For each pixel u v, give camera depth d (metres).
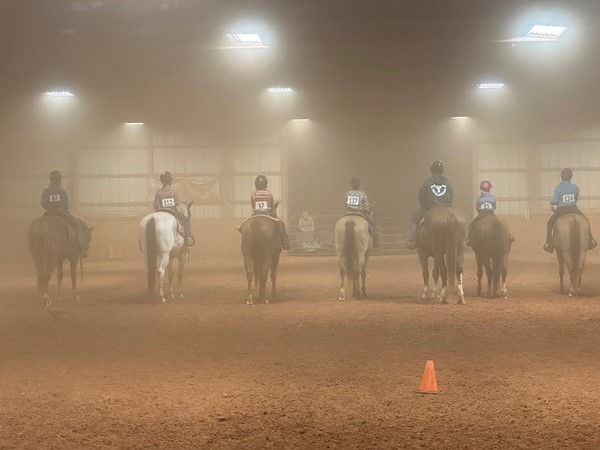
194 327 15.42
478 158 39.97
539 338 13.67
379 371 11.18
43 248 18.56
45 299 18.72
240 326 15.47
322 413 8.91
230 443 7.81
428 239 18.16
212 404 9.38
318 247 38.34
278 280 25.22
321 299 19.81
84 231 20.27
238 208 39.69
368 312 17.12
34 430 8.34
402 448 7.57
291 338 14.03
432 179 18.77
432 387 9.86
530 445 7.63
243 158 39.69
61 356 12.59
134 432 8.23
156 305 18.89
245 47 32.59
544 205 39.81
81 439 7.99
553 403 9.23
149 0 31.05
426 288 19.12
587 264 30.77
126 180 39.09
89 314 17.36
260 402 9.45
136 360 12.22
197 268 31.33
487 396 9.62
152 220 19.19
